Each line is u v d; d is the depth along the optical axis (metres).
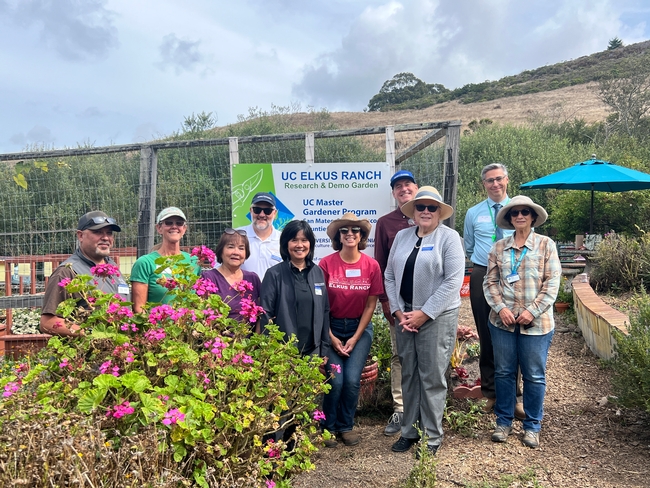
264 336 3.38
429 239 4.07
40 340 5.82
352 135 5.43
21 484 2.07
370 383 4.92
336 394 4.17
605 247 9.37
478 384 4.85
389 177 5.44
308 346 4.12
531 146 18.55
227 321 3.30
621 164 13.55
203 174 6.20
